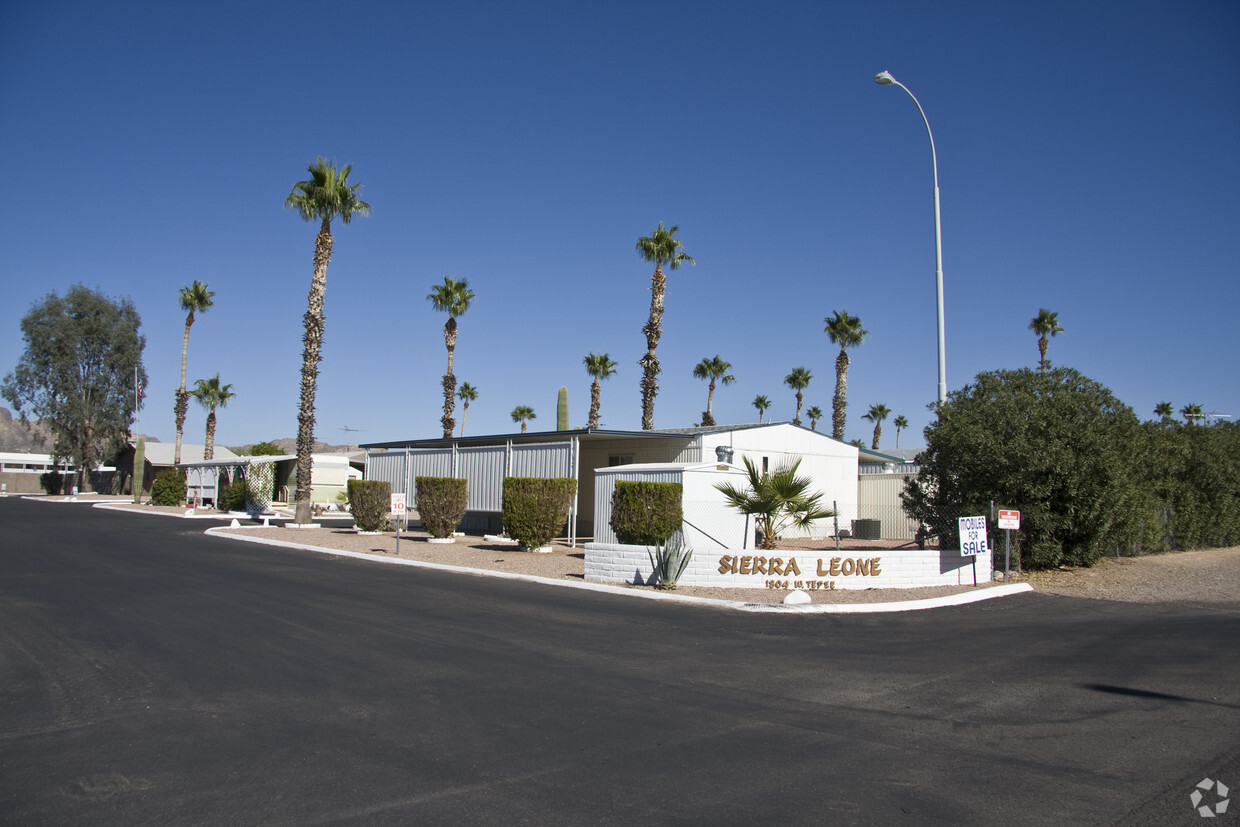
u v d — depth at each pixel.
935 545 19.86
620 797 5.21
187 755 5.89
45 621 10.90
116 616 11.31
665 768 5.76
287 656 9.05
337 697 7.46
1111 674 8.83
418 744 6.19
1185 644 10.57
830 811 5.04
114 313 70.06
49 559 18.17
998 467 16.88
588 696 7.64
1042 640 10.81
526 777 5.54
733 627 11.59
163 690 7.62
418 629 10.79
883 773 5.73
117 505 49.97
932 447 18.42
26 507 44.56
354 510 28.23
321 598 13.30
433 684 7.97
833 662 9.34
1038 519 16.98
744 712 7.21
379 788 5.31
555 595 14.40
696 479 19.17
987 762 5.98
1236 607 13.91
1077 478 16.69
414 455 31.05
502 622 11.48
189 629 10.48
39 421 67.81
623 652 9.66
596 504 20.88
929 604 13.88
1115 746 6.38
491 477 27.11
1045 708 7.46
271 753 5.95
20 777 5.44
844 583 15.26
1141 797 5.33
